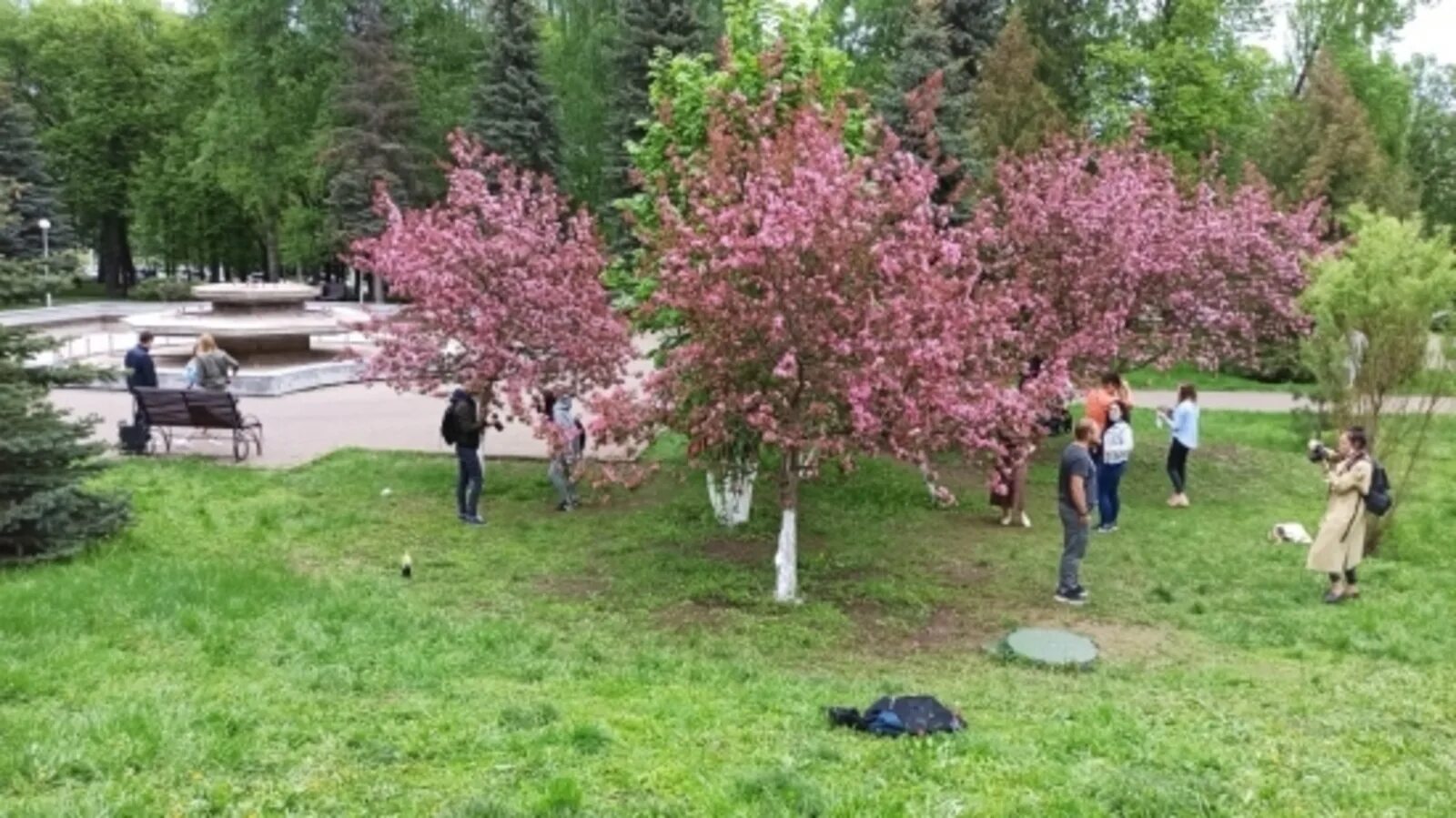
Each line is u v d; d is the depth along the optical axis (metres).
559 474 13.44
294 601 9.02
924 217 9.76
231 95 45.06
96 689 6.70
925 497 14.81
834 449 9.23
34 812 4.73
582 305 13.25
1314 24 40.22
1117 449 13.41
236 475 14.59
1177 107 34.12
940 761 5.93
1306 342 13.38
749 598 10.09
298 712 6.37
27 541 10.02
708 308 9.10
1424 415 12.69
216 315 24.55
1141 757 6.21
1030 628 9.55
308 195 47.09
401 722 6.23
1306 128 32.03
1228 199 22.83
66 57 54.94
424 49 46.66
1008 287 13.42
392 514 12.95
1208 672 8.48
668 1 38.19
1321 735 6.95
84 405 20.20
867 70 42.12
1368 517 12.59
